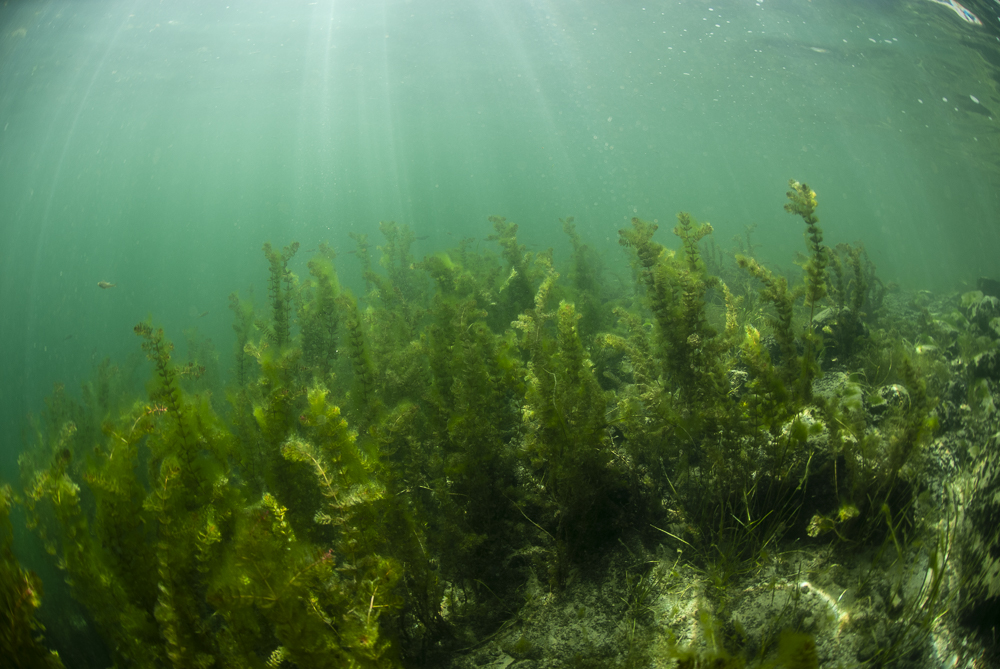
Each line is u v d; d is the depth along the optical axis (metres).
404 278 8.16
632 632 2.30
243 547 1.76
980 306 6.50
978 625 2.11
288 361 3.47
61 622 3.00
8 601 1.93
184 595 1.96
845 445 2.63
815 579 2.40
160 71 24.80
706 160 82.81
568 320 2.90
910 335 5.57
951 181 45.28
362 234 9.13
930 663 2.00
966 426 3.40
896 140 32.41
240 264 55.41
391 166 108.38
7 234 108.00
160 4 17.05
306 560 1.81
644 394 2.93
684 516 2.85
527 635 2.42
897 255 41.19
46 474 2.27
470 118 48.00
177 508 2.20
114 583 2.09
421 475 3.02
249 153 69.06
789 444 2.59
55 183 66.94
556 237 28.05
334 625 1.91
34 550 3.11
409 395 3.69
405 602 2.37
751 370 2.64
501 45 23.77
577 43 22.88
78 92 26.56
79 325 48.62
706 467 2.85
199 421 2.69
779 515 2.64
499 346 3.43
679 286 3.35
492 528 2.81
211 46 22.02
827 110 28.48
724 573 2.45
